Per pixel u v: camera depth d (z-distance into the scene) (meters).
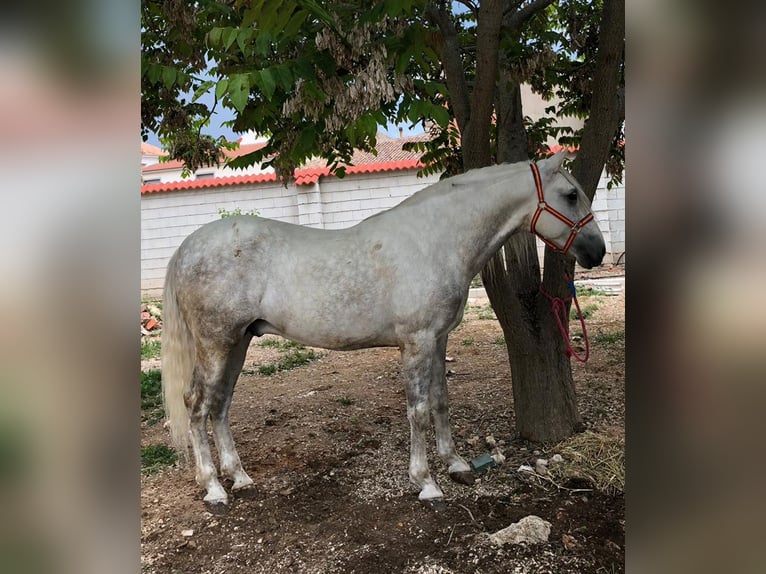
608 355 4.95
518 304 3.08
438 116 2.39
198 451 2.70
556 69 3.70
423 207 2.55
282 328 2.62
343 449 3.28
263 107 3.05
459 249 2.52
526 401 3.22
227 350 2.61
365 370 5.19
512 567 2.07
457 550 2.20
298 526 2.46
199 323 2.57
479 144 2.82
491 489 2.70
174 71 2.31
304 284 2.52
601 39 2.71
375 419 3.78
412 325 2.47
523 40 3.66
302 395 4.45
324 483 2.86
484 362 5.16
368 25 2.24
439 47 2.49
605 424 3.38
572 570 2.04
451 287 2.49
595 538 2.24
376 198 10.43
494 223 2.54
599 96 2.78
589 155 2.88
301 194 10.47
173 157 3.81
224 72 3.06
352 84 2.28
